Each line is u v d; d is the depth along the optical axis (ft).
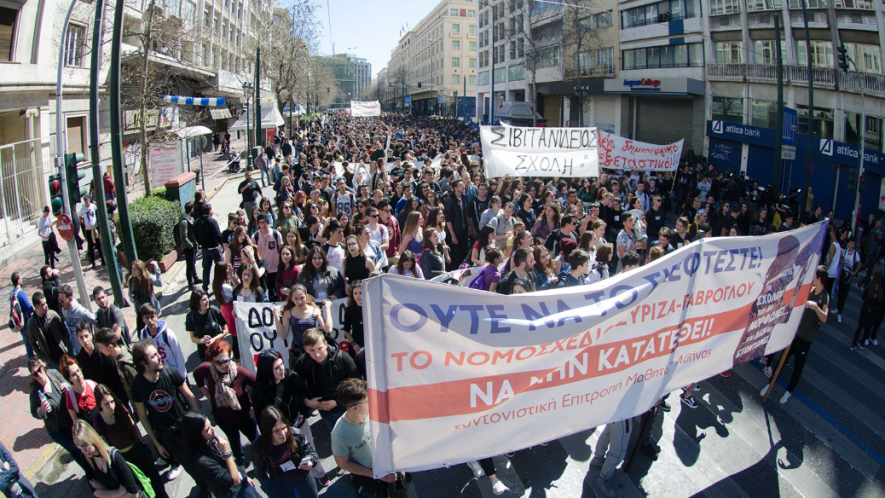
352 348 20.26
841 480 17.81
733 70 92.89
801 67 78.74
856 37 68.95
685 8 102.94
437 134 127.54
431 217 27.81
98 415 15.19
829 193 70.44
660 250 23.81
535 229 30.32
